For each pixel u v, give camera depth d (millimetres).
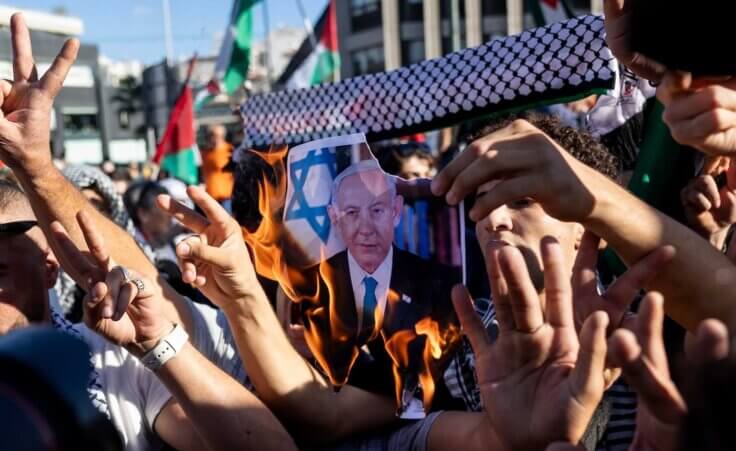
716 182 1521
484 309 1587
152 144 18609
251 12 5230
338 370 1482
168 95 8578
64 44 1477
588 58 1562
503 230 1349
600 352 952
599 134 1792
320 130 1993
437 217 1436
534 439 1009
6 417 631
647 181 1551
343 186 1462
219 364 1698
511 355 1059
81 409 656
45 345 683
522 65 1631
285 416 1527
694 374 740
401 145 3143
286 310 1666
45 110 1466
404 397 1479
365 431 1605
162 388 1626
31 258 1579
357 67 19469
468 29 17672
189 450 1577
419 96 1792
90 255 1523
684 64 978
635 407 1263
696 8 958
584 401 965
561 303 1038
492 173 999
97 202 3289
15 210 1593
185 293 2553
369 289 1464
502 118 1816
